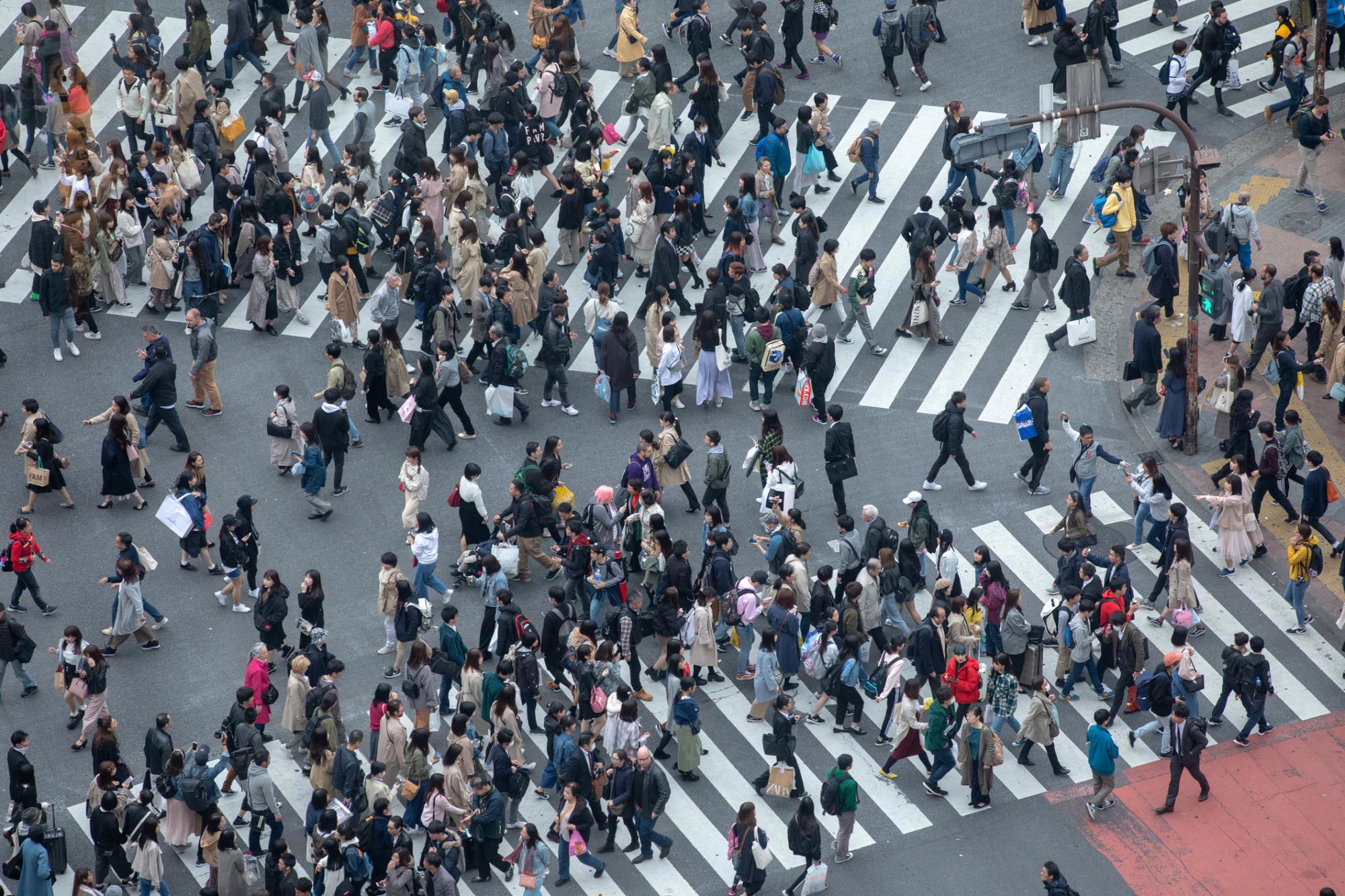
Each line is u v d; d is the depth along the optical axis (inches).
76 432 3449.8
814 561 3186.5
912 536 3061.0
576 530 2992.1
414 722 2866.6
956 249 3715.6
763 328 3452.3
